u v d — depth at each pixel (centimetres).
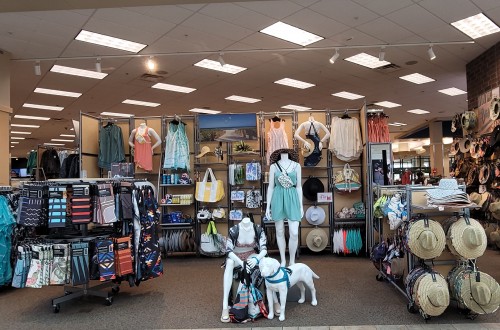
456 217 351
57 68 796
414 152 2103
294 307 365
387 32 649
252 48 714
